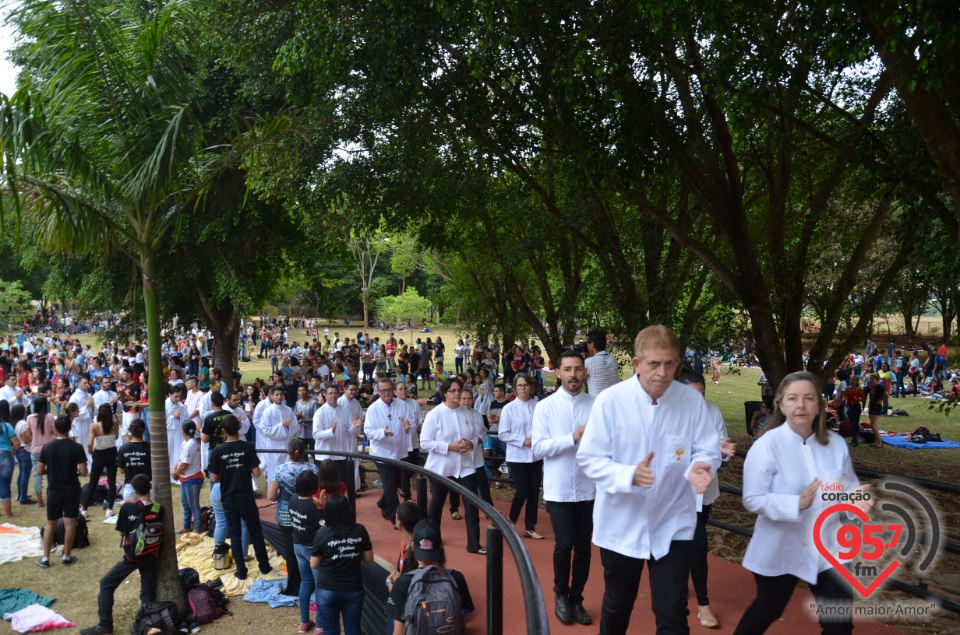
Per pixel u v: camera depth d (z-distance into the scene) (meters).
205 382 22.61
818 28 7.12
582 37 8.51
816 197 12.17
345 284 74.62
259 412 12.47
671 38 9.09
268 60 12.49
